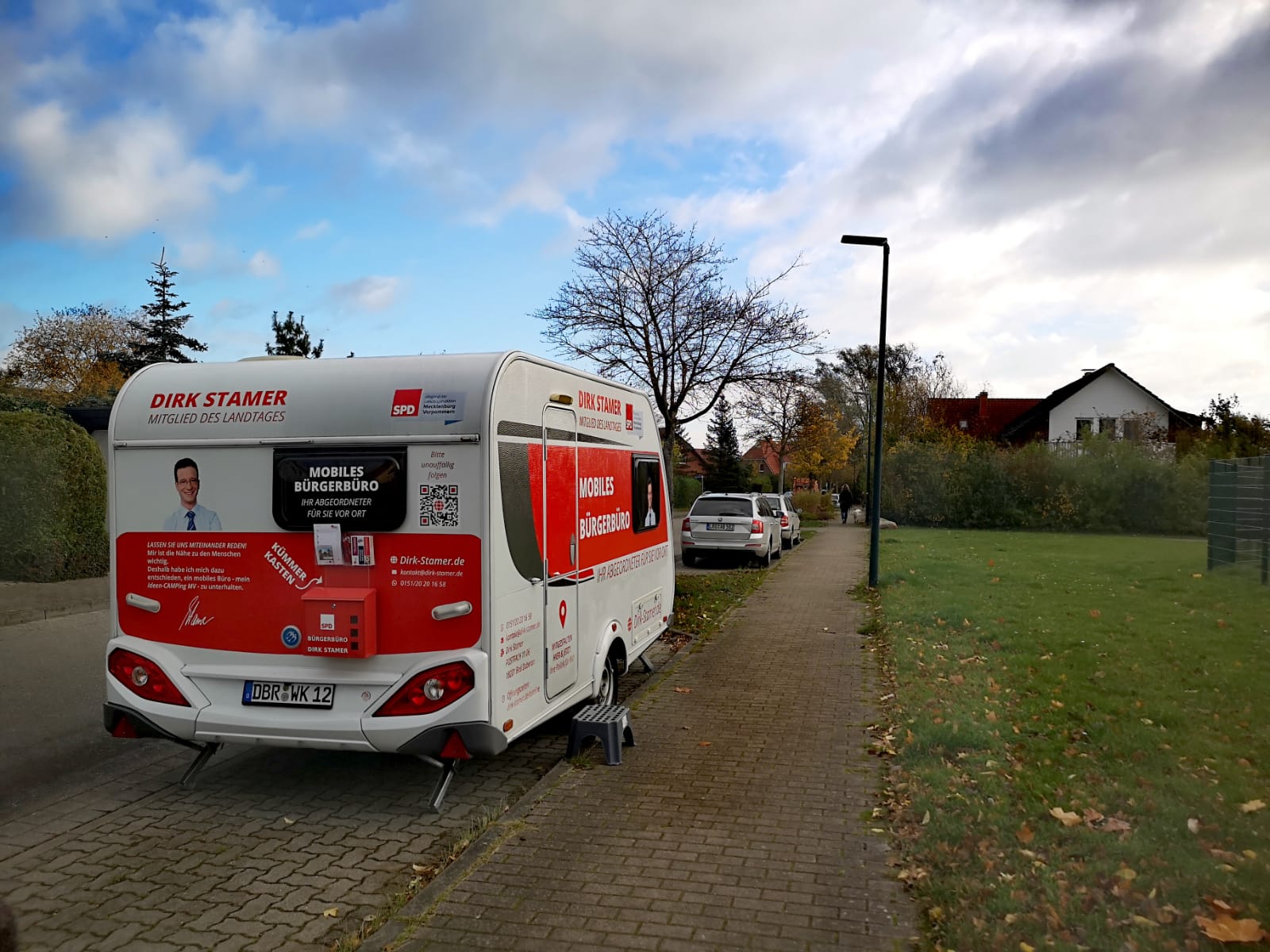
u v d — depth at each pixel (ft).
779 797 16.76
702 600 44.62
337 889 13.66
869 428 130.62
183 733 16.74
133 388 17.53
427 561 15.98
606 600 22.54
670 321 53.98
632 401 25.41
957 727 20.04
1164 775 17.02
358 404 16.43
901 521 113.80
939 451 112.47
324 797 17.63
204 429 16.94
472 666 15.69
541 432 18.30
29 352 147.33
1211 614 36.55
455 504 15.92
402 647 16.07
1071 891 12.35
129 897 13.35
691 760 19.13
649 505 27.25
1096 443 106.22
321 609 15.90
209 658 16.92
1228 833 14.24
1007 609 38.17
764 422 134.00
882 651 30.83
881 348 49.37
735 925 11.95
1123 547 76.23
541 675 18.07
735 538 63.10
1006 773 17.35
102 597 39.34
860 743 20.24
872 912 12.30
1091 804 15.57
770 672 27.91
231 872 14.25
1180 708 21.88
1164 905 11.96
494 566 15.96
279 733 16.24
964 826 14.62
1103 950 10.83
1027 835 14.15
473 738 15.72
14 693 25.20
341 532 16.17
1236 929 11.14
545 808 16.28
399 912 12.43
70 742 21.15
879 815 15.76
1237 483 51.37
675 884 13.16
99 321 152.46
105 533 46.68
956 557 66.49
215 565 16.88
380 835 15.80
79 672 27.53
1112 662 27.22
